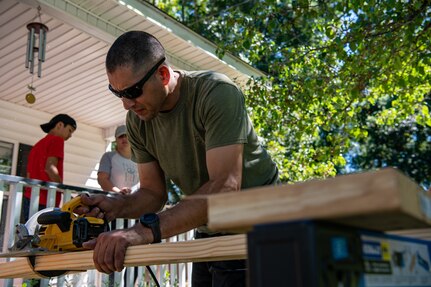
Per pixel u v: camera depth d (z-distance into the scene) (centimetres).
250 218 49
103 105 659
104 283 389
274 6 496
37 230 180
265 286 46
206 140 166
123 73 164
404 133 1664
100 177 464
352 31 450
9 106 629
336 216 46
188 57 546
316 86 507
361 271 51
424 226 55
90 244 138
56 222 166
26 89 592
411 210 46
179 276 475
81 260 140
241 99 174
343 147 568
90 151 729
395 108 619
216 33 1423
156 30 481
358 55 451
